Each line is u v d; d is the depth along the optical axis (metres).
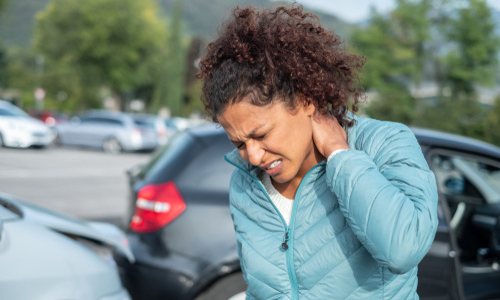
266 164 1.06
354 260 1.09
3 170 10.31
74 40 42.56
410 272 1.12
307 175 1.11
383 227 0.94
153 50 46.69
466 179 3.14
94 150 18.06
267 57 0.99
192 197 2.51
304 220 1.12
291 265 1.13
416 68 29.22
